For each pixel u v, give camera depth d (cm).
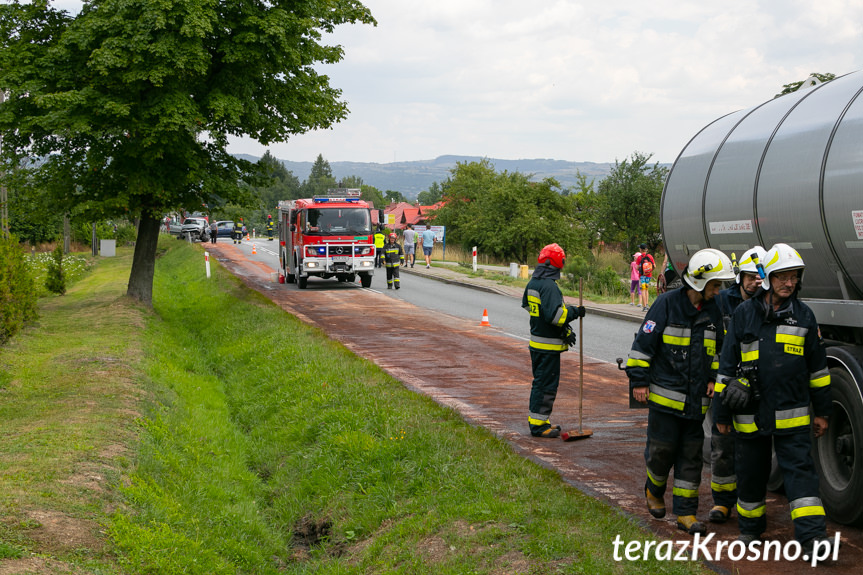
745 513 522
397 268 2720
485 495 607
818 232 623
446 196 5978
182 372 1252
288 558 648
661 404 550
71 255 4469
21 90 1647
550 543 501
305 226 2680
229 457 864
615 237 4303
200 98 1803
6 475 597
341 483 738
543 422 834
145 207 1855
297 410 973
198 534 605
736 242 765
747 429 511
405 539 576
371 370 1153
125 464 673
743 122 802
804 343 495
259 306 1981
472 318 1978
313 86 2019
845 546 514
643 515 589
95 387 966
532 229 4244
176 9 1622
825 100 665
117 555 499
